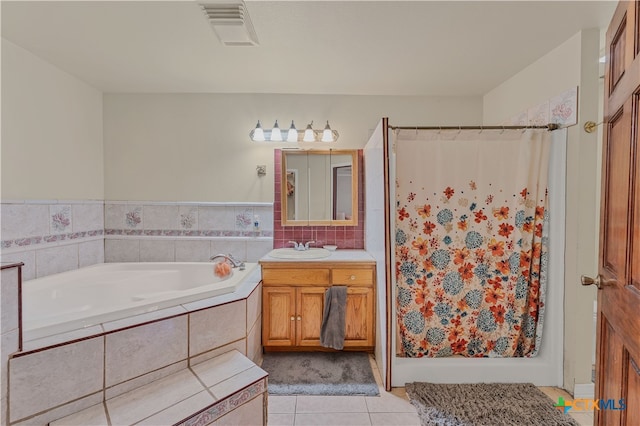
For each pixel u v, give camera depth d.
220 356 1.65
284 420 1.58
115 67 2.18
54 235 2.19
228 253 2.73
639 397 0.81
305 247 2.62
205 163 2.71
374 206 2.17
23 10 1.52
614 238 0.99
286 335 2.23
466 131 1.85
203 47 1.90
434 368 1.86
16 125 1.91
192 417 1.21
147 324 1.40
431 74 2.27
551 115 1.91
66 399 1.21
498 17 1.58
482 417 1.58
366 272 2.21
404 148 1.86
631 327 0.85
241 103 2.69
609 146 1.05
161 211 2.70
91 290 2.13
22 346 1.15
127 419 1.19
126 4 1.48
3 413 1.11
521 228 1.87
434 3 1.46
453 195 1.88
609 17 1.57
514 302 1.91
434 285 1.92
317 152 2.70
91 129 2.52
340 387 1.84
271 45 1.86
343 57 2.02
